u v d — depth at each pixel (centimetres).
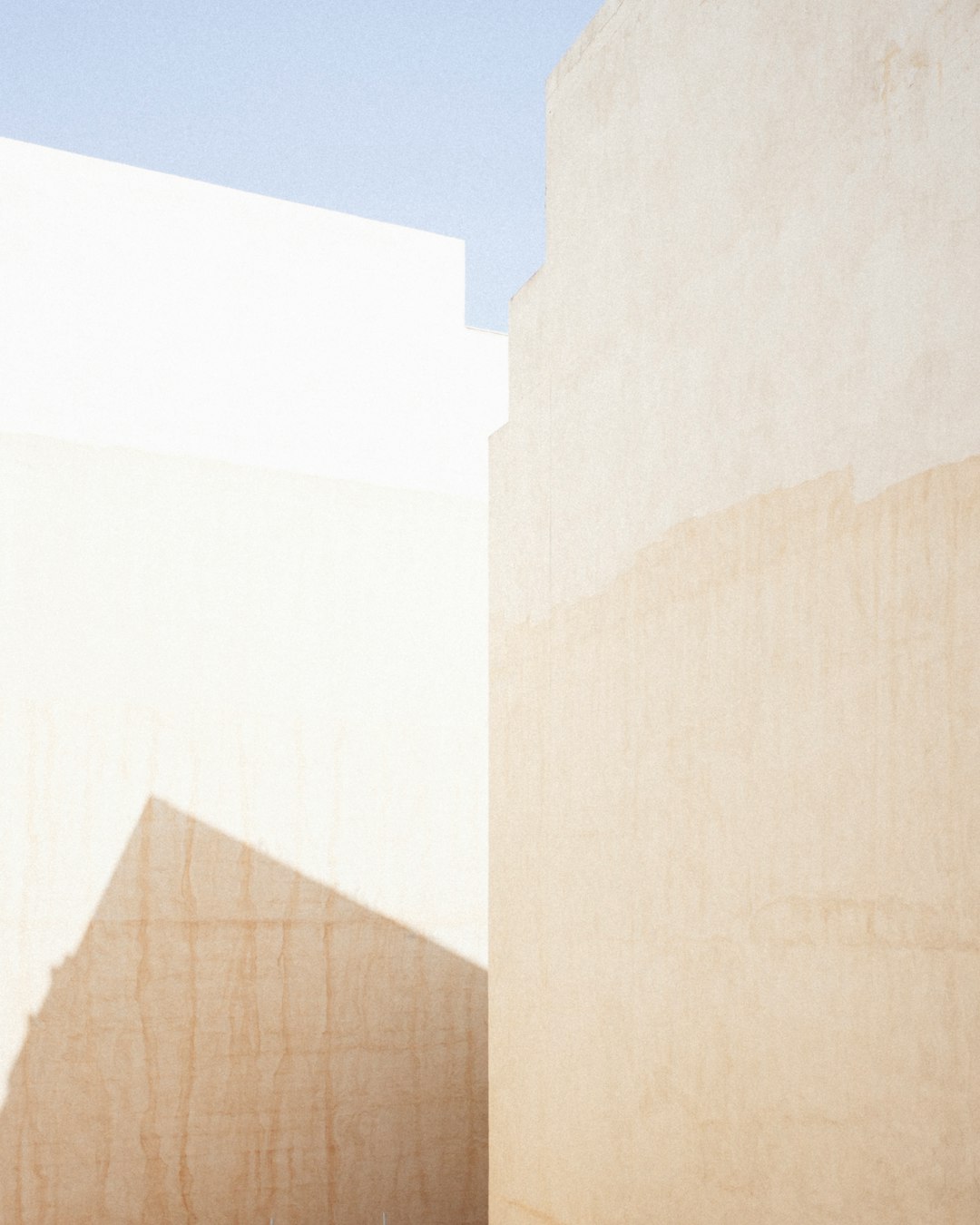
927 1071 253
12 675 588
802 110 316
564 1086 411
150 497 634
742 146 342
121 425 633
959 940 247
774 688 313
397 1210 630
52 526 608
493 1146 461
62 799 589
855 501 288
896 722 270
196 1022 601
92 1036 579
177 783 616
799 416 310
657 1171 353
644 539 382
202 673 631
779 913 305
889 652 273
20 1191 555
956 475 257
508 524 487
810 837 295
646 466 384
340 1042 631
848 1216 273
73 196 639
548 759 439
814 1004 290
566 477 440
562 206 455
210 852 618
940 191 267
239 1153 600
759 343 329
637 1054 368
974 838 246
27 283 621
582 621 421
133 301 647
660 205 385
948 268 263
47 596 602
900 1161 259
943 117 267
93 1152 571
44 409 616
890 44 285
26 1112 561
